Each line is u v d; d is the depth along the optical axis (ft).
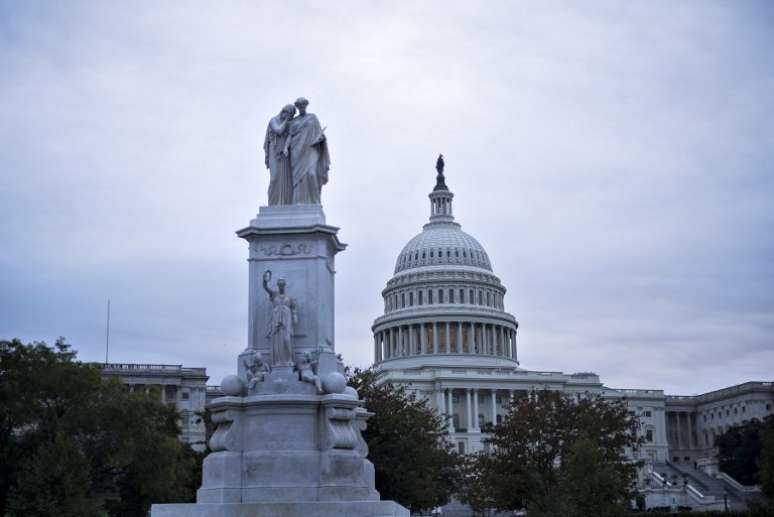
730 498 581.94
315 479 104.58
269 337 111.24
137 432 257.55
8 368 246.27
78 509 178.50
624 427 301.22
